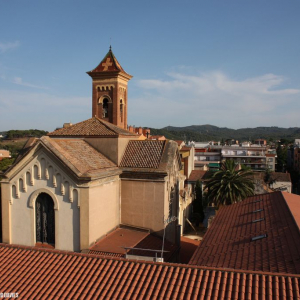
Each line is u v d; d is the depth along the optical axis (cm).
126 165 2984
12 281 1594
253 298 1251
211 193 4750
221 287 1338
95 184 2525
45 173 2511
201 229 5144
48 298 1441
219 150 12781
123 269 1555
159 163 2938
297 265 1496
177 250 3044
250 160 11888
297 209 2502
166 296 1336
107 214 2752
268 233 2047
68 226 2484
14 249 1866
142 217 2925
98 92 4184
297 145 15375
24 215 2608
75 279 1539
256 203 2967
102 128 3167
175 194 3447
